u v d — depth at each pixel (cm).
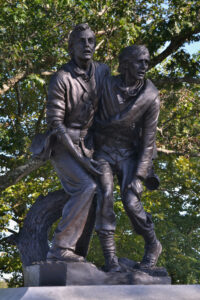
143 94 406
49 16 1055
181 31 1141
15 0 1013
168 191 1662
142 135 415
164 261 1869
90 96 404
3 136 1251
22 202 1450
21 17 974
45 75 1141
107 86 410
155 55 1216
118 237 1513
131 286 330
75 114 400
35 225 445
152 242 411
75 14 1080
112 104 407
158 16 1176
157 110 414
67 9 1059
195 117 1419
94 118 416
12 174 1167
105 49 1180
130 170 411
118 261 397
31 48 1102
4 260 1538
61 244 371
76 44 402
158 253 412
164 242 1908
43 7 1064
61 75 397
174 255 1931
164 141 1397
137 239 1512
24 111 1564
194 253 2162
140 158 409
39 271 351
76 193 382
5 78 1051
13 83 1103
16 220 1555
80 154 391
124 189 405
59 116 394
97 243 1484
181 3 1110
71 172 389
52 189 1446
